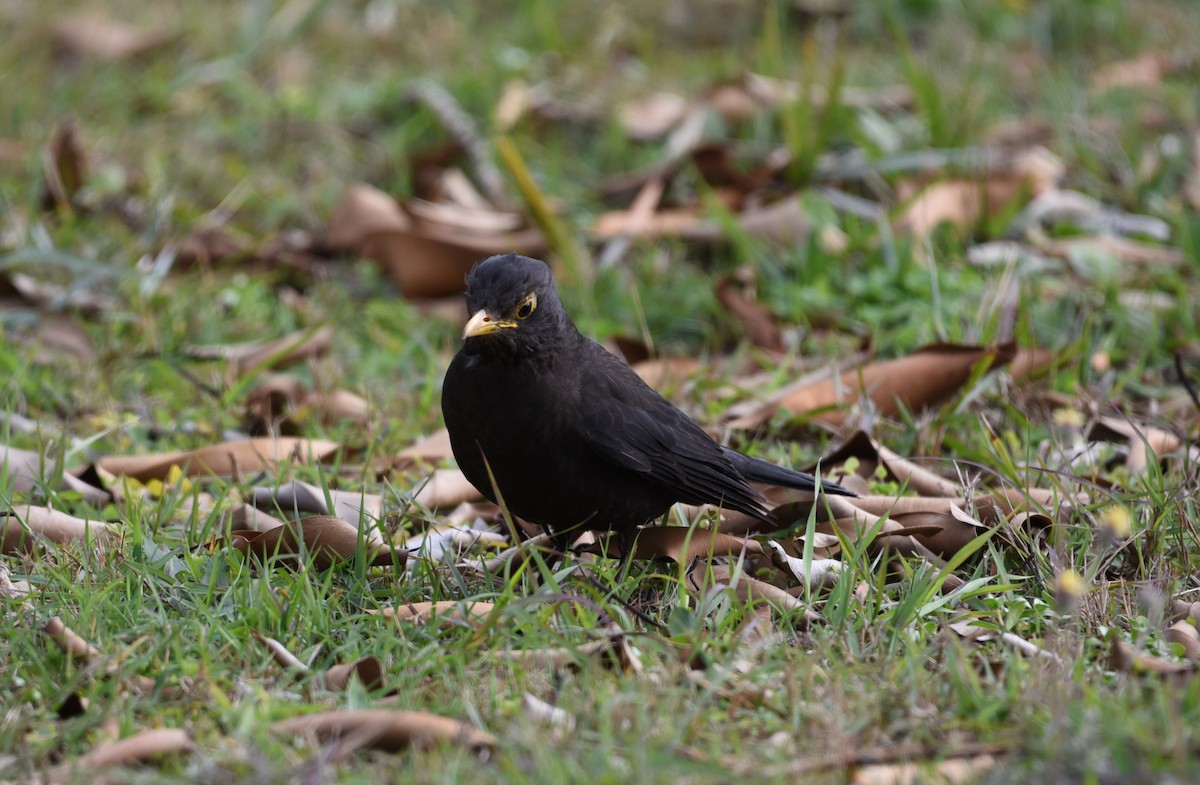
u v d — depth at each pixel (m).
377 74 16.78
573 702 6.44
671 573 8.34
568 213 14.19
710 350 12.22
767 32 15.93
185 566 7.93
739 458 8.91
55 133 14.98
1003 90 16.33
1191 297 12.31
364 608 7.57
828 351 11.83
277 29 17.28
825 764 5.96
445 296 12.88
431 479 9.37
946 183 13.60
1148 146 14.88
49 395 10.80
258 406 10.54
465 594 7.78
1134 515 8.45
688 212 13.92
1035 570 8.02
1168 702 6.16
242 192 14.43
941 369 10.38
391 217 13.20
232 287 12.73
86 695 6.59
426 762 5.97
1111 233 13.39
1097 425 10.16
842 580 7.42
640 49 17.34
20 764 6.07
